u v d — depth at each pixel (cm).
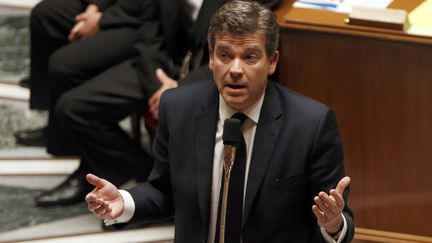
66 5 1320
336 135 729
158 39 1162
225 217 689
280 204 716
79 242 1140
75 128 1163
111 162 1180
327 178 719
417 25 994
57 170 1295
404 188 1027
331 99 1021
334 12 1030
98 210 689
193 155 727
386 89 1001
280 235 723
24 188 1255
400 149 1016
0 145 1340
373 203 1041
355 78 1006
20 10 1630
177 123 736
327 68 1011
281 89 741
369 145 1023
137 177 1195
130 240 1148
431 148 1005
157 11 1167
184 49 1168
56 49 1335
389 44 983
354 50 997
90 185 1220
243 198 714
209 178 718
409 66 986
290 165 715
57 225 1170
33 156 1320
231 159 654
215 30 680
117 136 1175
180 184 729
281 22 1016
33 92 1354
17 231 1153
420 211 1030
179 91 751
